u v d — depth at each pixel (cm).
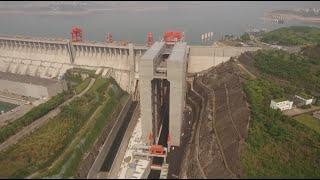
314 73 18900
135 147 16450
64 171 13762
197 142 16200
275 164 12425
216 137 15312
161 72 15988
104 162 16300
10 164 14225
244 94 17100
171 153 16525
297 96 16788
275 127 13938
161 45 18812
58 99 19862
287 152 13012
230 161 13075
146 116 16412
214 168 13350
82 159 15088
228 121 15825
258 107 15275
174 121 16338
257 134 13688
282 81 18912
